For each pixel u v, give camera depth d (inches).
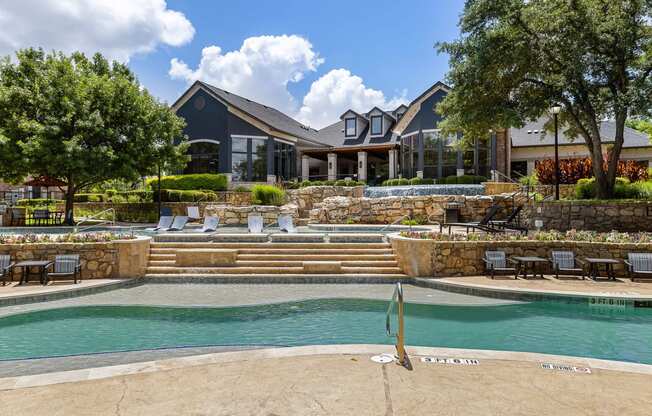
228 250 456.1
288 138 1320.1
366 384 157.9
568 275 415.5
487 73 664.4
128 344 240.8
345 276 423.8
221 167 1196.5
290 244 490.3
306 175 1482.5
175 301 339.6
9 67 828.6
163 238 511.8
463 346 239.3
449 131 784.3
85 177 811.4
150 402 143.4
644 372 173.2
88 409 138.0
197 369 174.7
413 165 1178.6
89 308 318.7
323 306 328.2
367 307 325.7
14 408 138.7
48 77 789.9
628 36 594.9
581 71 608.1
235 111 1197.1
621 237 442.6
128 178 863.7
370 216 813.9
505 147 1135.0
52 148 759.7
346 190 989.2
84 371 172.6
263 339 250.7
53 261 405.1
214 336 255.9
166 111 957.8
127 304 328.2
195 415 133.6
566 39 605.3
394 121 1449.3
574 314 304.8
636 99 564.4
